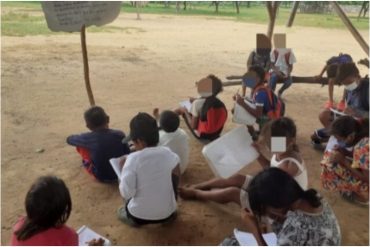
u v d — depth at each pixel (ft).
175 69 33.60
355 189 12.80
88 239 9.38
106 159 13.39
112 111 21.89
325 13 116.06
